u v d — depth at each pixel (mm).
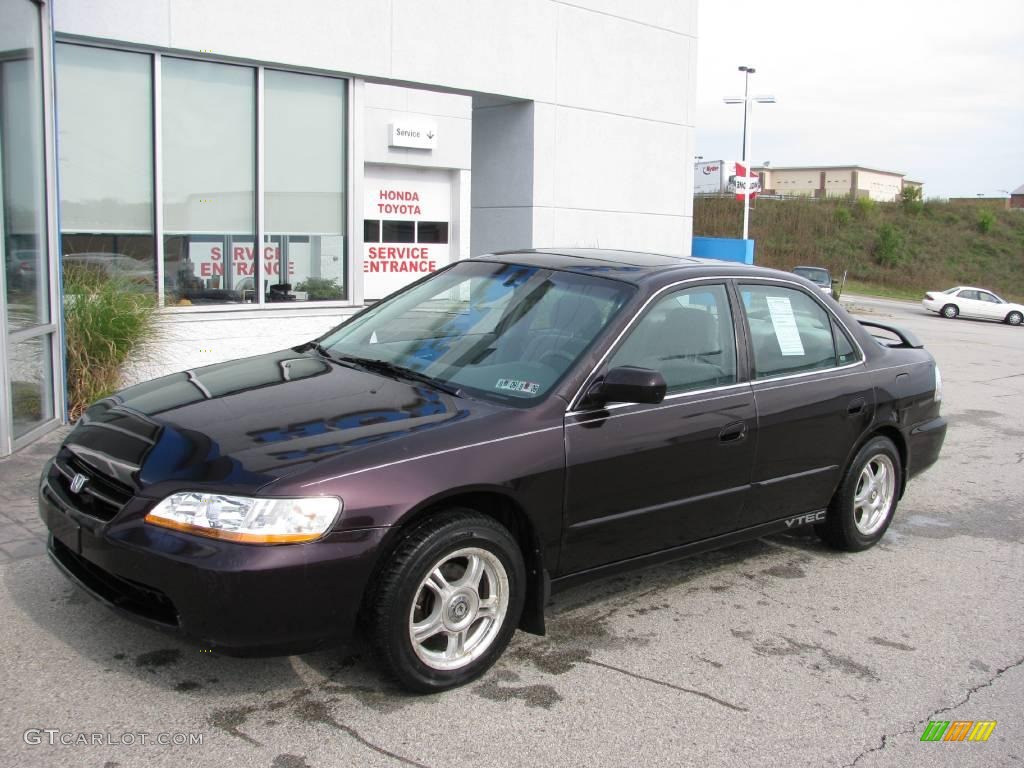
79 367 7348
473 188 12828
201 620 2986
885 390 5227
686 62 13773
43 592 4082
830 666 3936
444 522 3338
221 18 8875
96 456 3430
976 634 4363
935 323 31922
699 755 3172
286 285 9969
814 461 4828
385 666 3277
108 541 3113
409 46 10422
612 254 4898
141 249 8891
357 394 3793
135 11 8344
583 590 4656
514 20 11453
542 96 11953
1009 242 58438
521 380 3879
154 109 8750
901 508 6531
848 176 89375
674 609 4465
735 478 4395
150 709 3213
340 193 10289
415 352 4254
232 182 9422
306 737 3096
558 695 3518
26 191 6438
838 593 4793
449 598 3391
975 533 6000
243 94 9375
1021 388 13305
